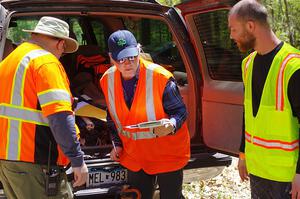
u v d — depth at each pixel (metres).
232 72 3.80
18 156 2.71
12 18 3.62
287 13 12.09
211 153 3.94
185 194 4.89
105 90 3.20
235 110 3.71
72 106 2.84
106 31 5.31
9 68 2.75
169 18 3.96
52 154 2.77
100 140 3.82
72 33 4.96
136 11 3.83
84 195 3.28
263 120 2.65
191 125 4.07
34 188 2.76
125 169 3.46
